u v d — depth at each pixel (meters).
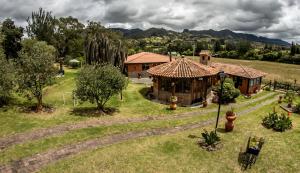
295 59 85.44
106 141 15.56
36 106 22.28
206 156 13.11
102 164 12.42
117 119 20.20
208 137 14.38
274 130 16.78
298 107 23.47
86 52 36.16
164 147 14.41
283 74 60.25
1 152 13.58
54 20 58.22
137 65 47.53
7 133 16.12
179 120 20.50
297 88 37.19
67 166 12.27
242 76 33.75
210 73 28.66
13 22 59.31
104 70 21.05
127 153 13.68
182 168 12.02
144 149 14.20
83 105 23.94
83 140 15.59
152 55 53.53
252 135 15.73
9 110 20.89
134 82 40.88
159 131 17.64
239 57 100.25
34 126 17.58
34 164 12.48
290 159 12.41
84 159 12.97
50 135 16.14
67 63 60.34
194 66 29.11
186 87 27.48
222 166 12.11
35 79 20.34
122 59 36.59
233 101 28.88
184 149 14.02
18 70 20.28
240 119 20.53
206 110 24.45
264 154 13.01
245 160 12.49
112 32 37.91
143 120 20.30
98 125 18.48
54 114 20.58
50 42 57.12
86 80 20.62
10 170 11.88
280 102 28.17
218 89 27.64
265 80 45.94
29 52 21.77
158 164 12.39
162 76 27.53
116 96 28.36
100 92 21.08
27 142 14.95
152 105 25.58
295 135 15.58
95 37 35.72
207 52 39.75
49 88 31.75
